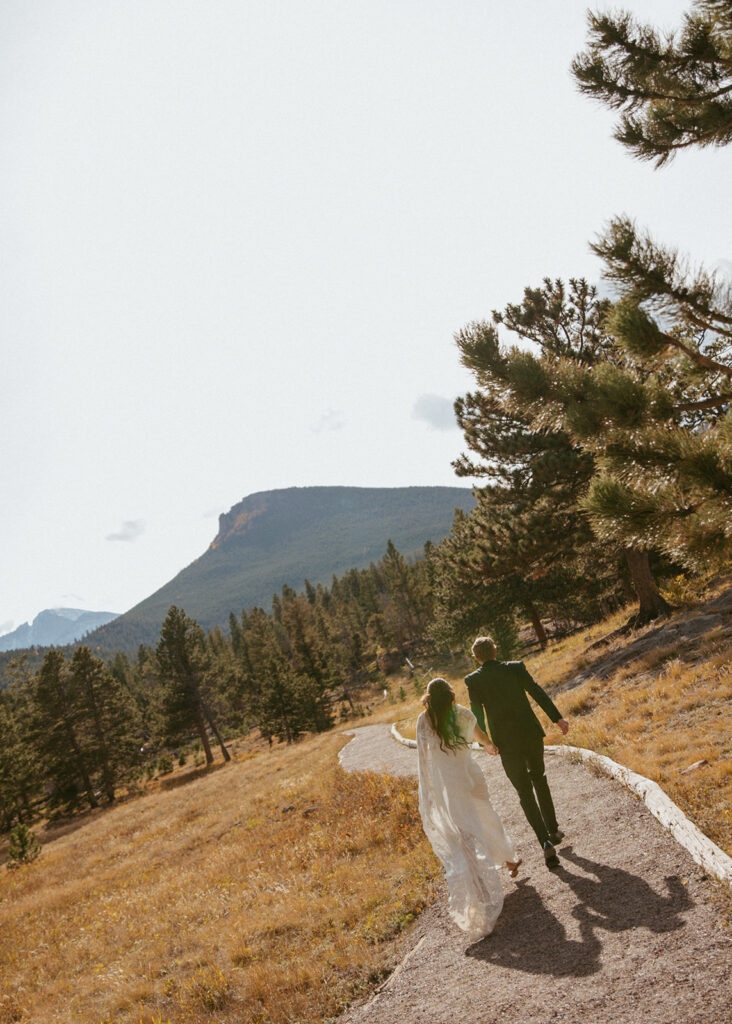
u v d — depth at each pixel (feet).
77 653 170.50
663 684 27.81
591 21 19.43
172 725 169.99
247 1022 13.60
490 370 16.56
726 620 35.83
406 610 349.20
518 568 61.26
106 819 99.66
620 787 18.71
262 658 324.80
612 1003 9.35
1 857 107.34
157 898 32.12
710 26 17.80
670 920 11.09
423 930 15.15
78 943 29.22
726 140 19.65
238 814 50.24
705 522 13.20
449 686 15.42
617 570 89.51
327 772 48.78
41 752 164.66
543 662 65.72
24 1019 21.03
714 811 14.43
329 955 15.56
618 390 14.65
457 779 14.80
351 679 329.31
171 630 172.24
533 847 17.38
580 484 52.85
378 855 23.17
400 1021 11.19
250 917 21.53
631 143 20.18
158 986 18.80
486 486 62.85
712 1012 8.36
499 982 11.19
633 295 15.99
